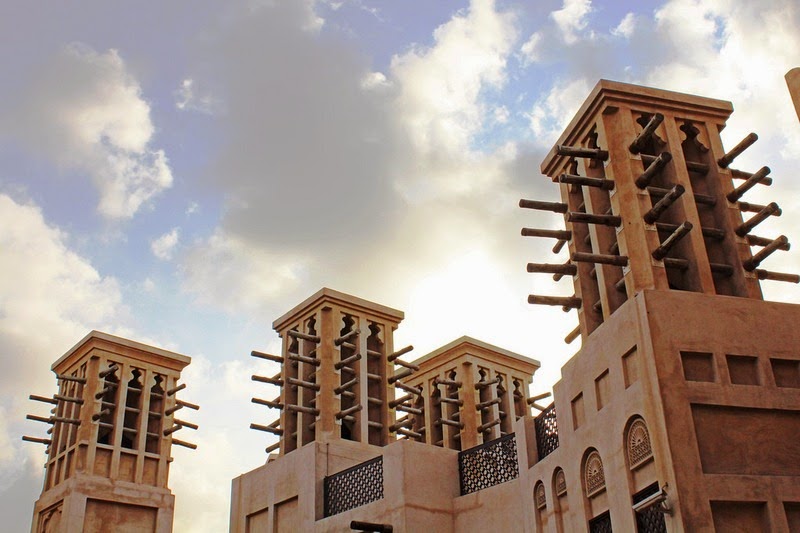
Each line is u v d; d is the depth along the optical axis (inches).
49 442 914.7
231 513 748.6
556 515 501.7
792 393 429.4
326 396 736.3
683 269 494.3
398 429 771.4
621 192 501.0
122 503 857.5
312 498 681.6
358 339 777.6
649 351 420.2
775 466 408.8
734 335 435.2
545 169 585.9
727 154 528.1
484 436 871.7
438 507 616.7
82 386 907.4
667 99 536.4
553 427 536.1
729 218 515.5
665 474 395.5
